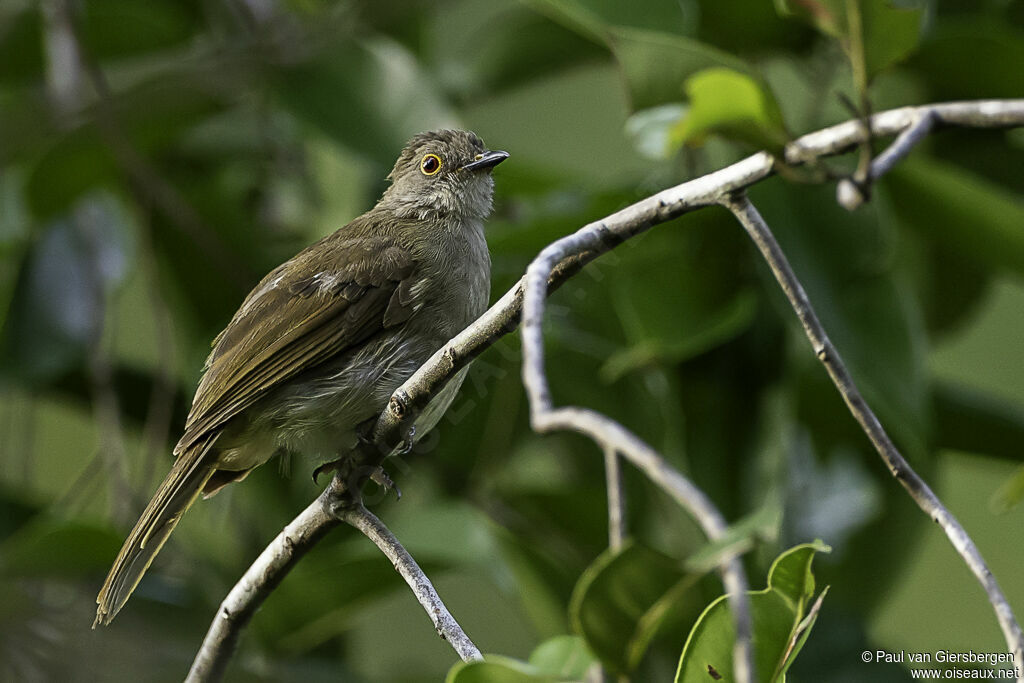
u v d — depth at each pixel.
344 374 8.98
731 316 10.60
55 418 14.91
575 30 12.16
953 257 12.02
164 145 12.34
